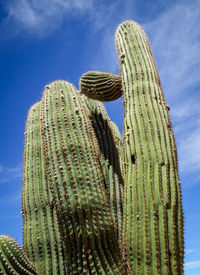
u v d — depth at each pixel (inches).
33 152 194.2
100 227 129.7
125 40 190.4
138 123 159.6
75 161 139.5
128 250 137.7
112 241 131.7
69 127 148.9
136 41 187.9
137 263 133.8
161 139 154.6
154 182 144.8
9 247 140.9
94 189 135.9
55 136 147.2
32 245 168.9
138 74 175.2
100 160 182.9
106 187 175.6
